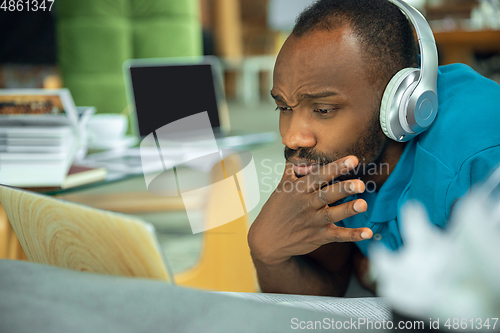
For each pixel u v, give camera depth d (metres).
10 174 0.91
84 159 1.15
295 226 0.52
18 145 0.96
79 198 1.14
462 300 0.22
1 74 3.64
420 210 0.25
